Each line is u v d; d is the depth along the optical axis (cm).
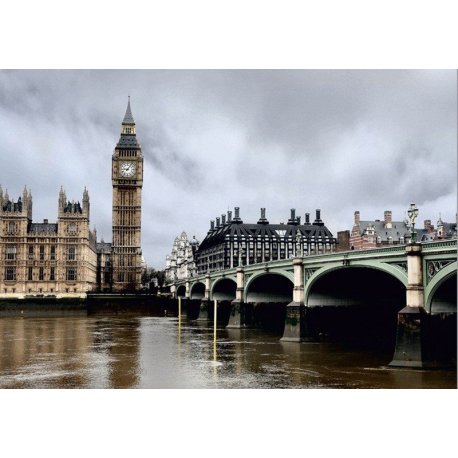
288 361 6266
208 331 10619
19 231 18750
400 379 4906
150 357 6744
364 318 8238
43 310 17538
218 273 13275
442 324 5372
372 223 15925
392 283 8006
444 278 5131
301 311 8069
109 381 5156
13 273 18675
